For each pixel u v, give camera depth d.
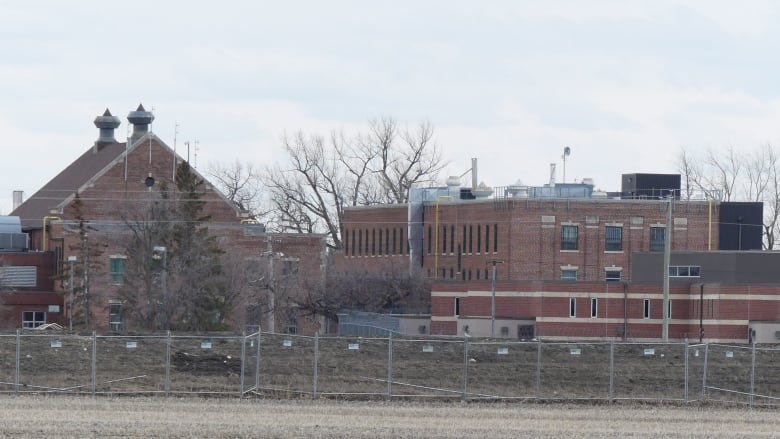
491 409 135.75
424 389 150.12
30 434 111.50
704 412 137.88
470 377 163.62
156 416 124.12
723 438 118.12
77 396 140.12
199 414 126.31
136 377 155.00
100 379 153.88
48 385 148.12
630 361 179.88
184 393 142.00
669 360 181.88
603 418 130.00
